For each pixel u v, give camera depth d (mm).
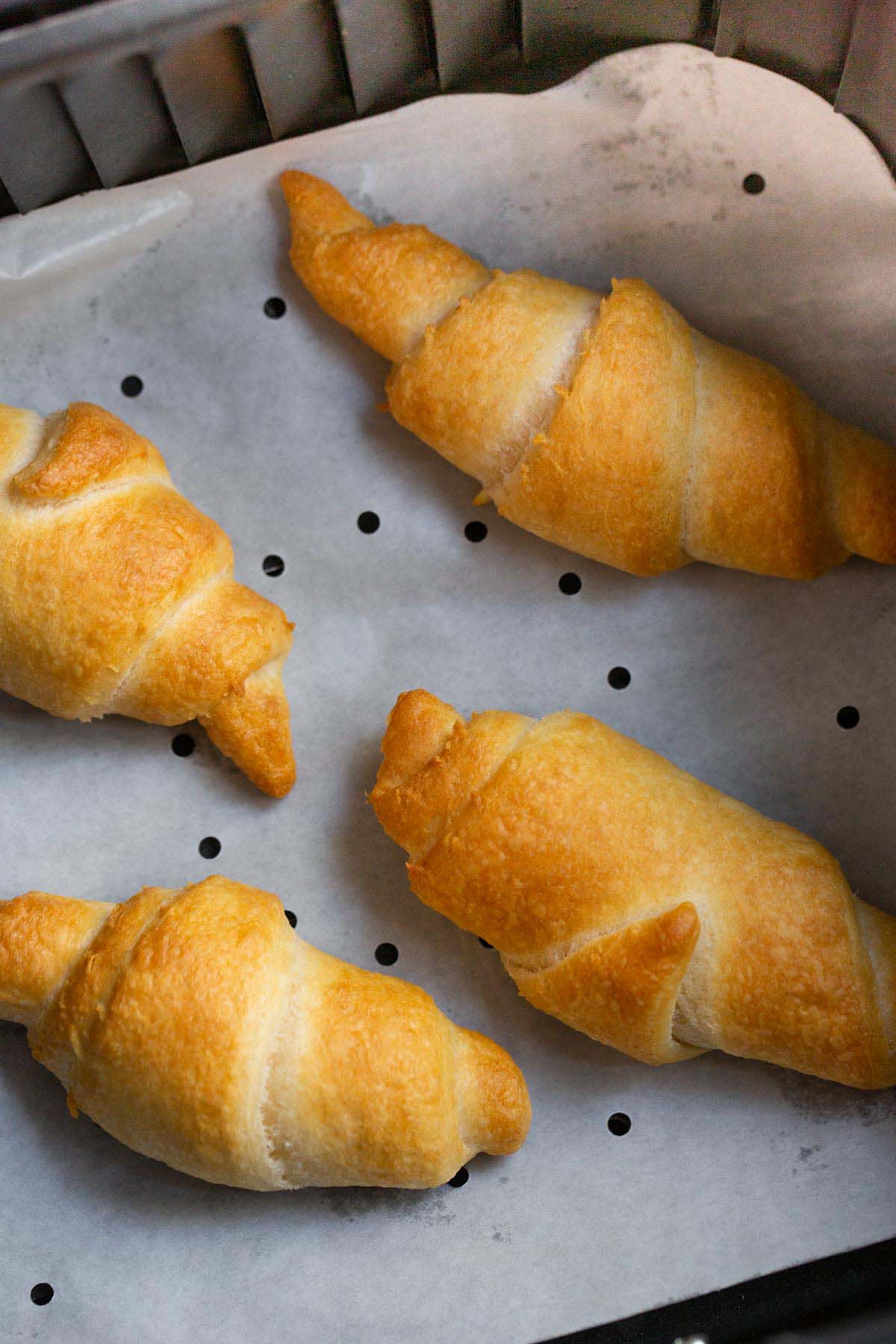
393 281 397
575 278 415
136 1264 397
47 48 376
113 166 404
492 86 408
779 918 377
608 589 416
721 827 385
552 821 377
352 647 415
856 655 412
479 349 391
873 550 402
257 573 416
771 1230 397
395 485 418
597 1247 397
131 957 375
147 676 390
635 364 385
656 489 389
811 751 411
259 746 397
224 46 386
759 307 411
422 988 403
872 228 405
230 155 408
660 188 407
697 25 395
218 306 416
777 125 401
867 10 380
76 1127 401
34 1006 384
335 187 411
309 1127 373
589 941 379
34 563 383
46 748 410
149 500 392
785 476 393
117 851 408
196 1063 369
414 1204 399
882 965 385
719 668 414
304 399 418
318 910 408
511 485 398
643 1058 388
